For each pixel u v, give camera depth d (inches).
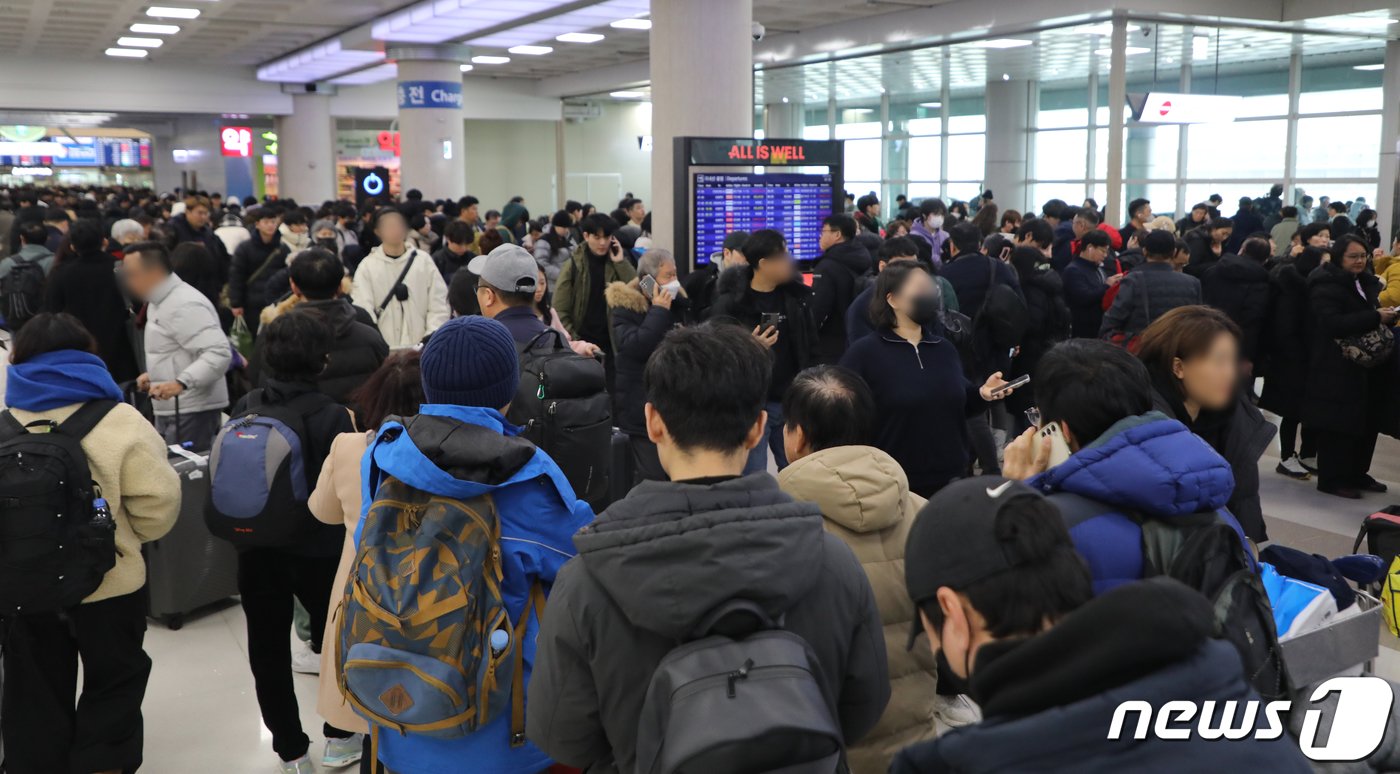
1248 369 112.0
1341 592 112.3
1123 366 81.3
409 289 247.0
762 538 61.4
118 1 599.8
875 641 69.1
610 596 63.6
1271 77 682.8
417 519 83.2
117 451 117.6
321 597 132.7
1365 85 636.7
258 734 147.7
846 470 90.8
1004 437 249.4
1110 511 72.2
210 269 283.0
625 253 324.5
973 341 218.5
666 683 58.9
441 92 765.3
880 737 94.0
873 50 667.4
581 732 66.6
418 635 79.3
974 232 227.8
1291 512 235.9
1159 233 239.1
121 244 311.9
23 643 119.0
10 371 116.8
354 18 694.5
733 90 350.9
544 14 617.3
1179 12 517.3
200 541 184.1
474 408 87.3
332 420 126.8
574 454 146.0
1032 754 41.1
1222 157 708.0
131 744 124.0
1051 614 46.3
